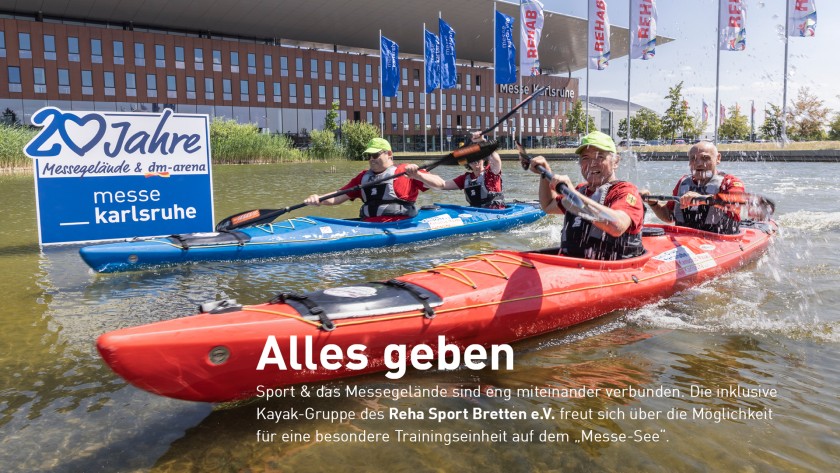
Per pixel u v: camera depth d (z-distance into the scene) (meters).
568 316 3.59
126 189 6.19
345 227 6.39
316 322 2.72
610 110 69.81
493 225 7.62
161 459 2.25
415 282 3.31
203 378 2.49
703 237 5.17
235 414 2.62
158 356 2.37
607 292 3.79
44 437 2.39
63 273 5.31
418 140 49.31
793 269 5.09
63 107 33.47
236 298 4.52
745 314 3.90
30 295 4.57
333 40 44.56
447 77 29.67
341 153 36.78
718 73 25.14
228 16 36.19
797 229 7.20
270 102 40.81
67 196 5.93
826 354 3.20
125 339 2.32
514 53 26.39
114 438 2.40
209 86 38.31
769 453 2.23
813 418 2.49
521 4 25.58
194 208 6.54
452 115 51.75
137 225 6.27
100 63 34.44
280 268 5.57
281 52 40.91
